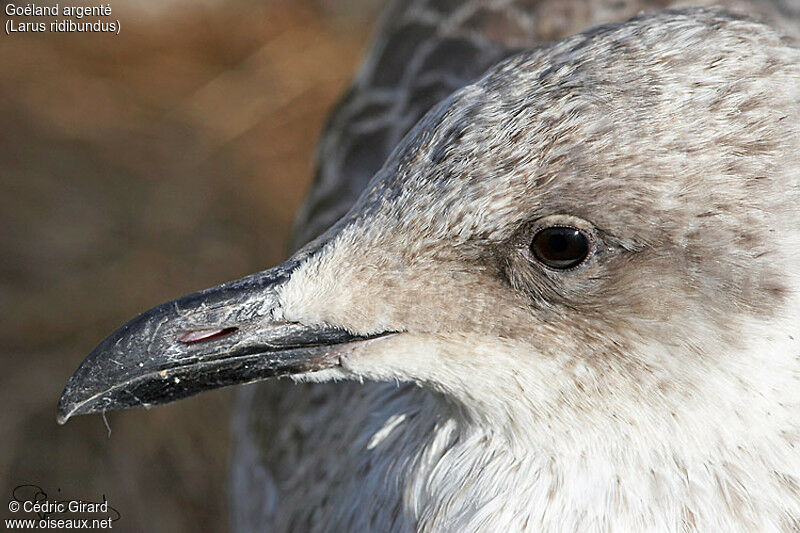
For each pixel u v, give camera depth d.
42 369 2.06
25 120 2.44
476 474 1.72
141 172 2.39
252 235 2.31
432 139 1.71
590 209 1.69
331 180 1.86
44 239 2.24
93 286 2.19
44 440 1.98
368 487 1.74
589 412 1.71
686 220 1.69
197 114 2.54
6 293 2.15
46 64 2.56
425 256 1.71
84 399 1.72
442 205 1.70
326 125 1.90
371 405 1.76
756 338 1.69
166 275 2.22
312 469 1.79
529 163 1.70
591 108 1.69
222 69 2.65
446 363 1.71
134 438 1.98
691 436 1.70
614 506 1.71
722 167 1.69
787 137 1.69
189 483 1.97
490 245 1.70
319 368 1.72
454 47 1.85
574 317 1.70
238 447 1.87
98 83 2.56
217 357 1.72
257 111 2.57
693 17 1.71
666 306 1.70
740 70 1.70
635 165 1.69
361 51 2.72
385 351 1.71
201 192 2.37
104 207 2.31
